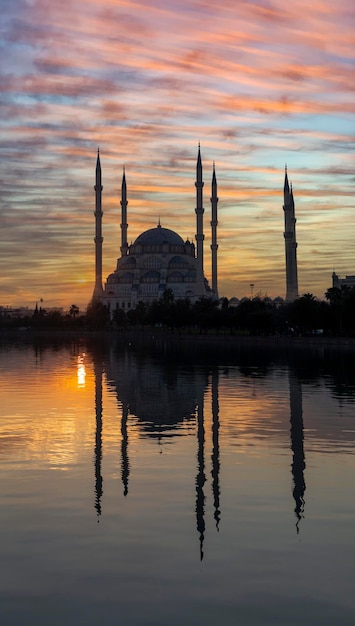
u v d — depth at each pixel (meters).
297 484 32.53
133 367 106.75
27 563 23.14
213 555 23.72
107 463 37.03
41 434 45.38
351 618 19.44
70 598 20.66
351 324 182.50
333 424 48.94
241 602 20.38
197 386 75.56
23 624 19.20
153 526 26.62
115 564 23.03
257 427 47.84
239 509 28.67
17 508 28.92
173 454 39.12
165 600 20.52
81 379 86.44
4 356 149.25
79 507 29.03
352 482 32.88
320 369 98.81
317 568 22.61
